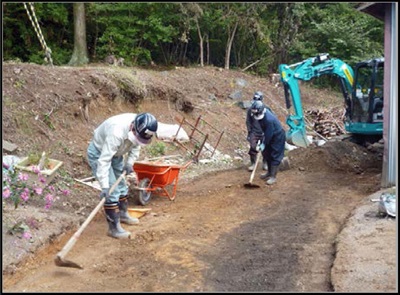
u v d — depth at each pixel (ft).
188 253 20.58
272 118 31.81
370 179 34.40
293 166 37.76
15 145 29.43
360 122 42.39
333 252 20.71
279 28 77.05
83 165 32.22
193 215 26.07
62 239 21.80
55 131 33.65
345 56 79.77
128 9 60.80
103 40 60.49
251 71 75.92
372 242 19.76
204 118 51.16
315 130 57.67
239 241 22.13
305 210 27.02
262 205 28.04
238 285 17.60
